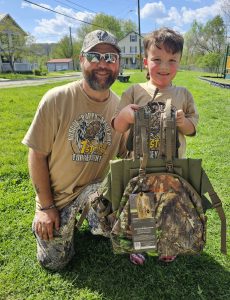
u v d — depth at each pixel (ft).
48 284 7.48
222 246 6.33
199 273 7.88
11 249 8.66
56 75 127.85
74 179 7.72
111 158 8.13
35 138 7.42
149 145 5.92
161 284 7.54
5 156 16.08
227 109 31.58
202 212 6.06
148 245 5.88
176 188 5.87
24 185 12.67
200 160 5.91
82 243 8.93
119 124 6.41
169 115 5.76
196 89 53.98
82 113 7.52
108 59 7.06
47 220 7.52
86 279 7.66
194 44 193.98
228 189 12.35
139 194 5.80
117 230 6.07
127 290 7.35
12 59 130.21
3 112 28.37
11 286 7.40
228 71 97.45
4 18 126.52
